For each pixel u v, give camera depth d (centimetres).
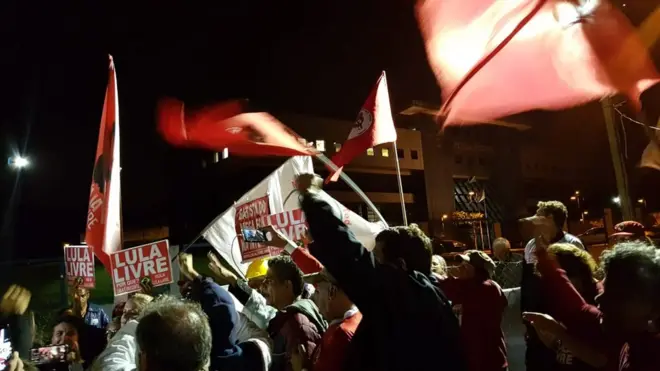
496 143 6006
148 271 481
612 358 258
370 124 595
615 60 474
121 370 289
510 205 5897
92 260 515
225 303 356
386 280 213
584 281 319
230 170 4719
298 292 345
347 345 246
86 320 541
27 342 423
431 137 5528
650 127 592
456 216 5391
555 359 328
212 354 340
